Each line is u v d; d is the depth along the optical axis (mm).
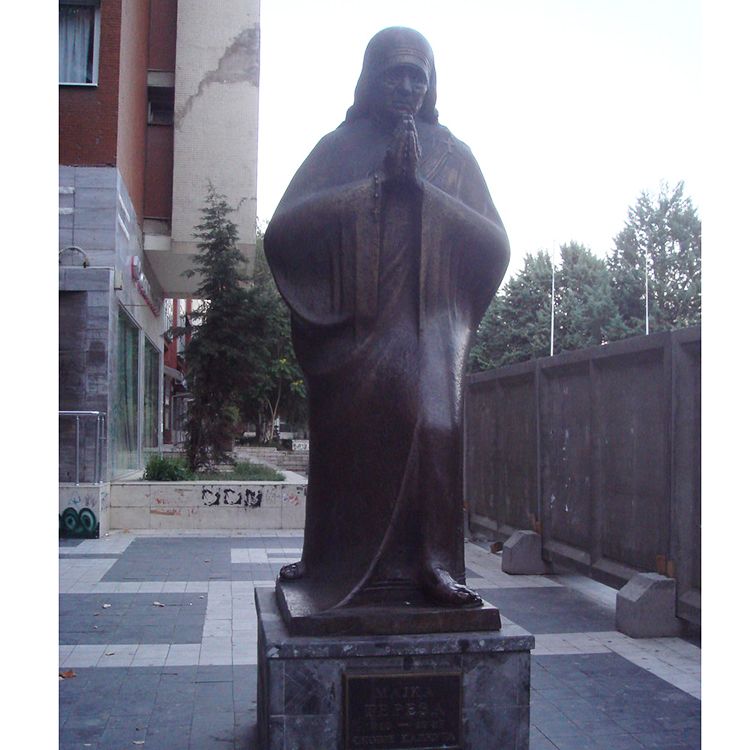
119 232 15117
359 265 3729
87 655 6281
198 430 18094
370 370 3695
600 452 8367
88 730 4699
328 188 3867
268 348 20078
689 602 6762
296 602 3643
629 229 45781
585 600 8602
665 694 5461
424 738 3402
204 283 18625
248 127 19594
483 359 45406
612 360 8039
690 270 44156
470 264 3969
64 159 14602
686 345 6852
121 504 14109
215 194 18453
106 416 13883
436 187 3869
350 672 3375
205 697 5297
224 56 19625
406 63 3891
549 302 45094
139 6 18062
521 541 10023
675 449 6930
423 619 3484
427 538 3662
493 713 3463
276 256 3945
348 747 3352
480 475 12492
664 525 7164
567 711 5133
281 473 18000
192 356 18016
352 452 3723
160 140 19750
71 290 13938
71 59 14852
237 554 11508
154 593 8672
